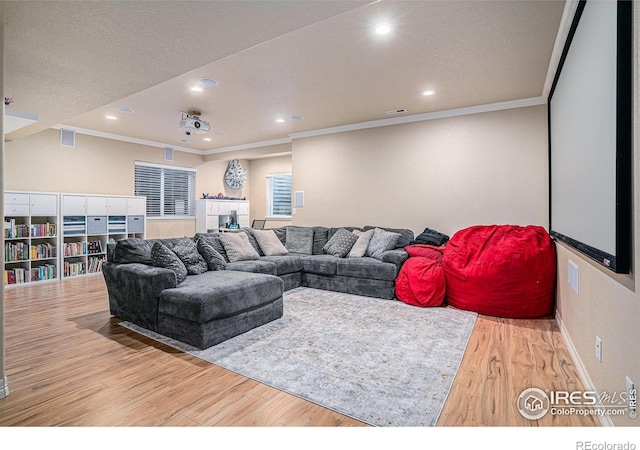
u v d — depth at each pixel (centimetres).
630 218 130
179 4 188
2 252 194
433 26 264
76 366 231
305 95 421
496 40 285
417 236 498
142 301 303
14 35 220
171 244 374
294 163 630
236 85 389
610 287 156
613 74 144
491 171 454
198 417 171
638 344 121
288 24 210
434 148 493
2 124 197
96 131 609
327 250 512
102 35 222
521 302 338
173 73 283
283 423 166
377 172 542
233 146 750
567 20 251
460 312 359
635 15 125
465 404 184
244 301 291
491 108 451
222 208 795
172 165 742
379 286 420
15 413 175
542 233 367
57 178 569
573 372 221
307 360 240
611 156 147
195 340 262
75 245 559
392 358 244
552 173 361
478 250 377
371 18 253
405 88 396
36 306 383
